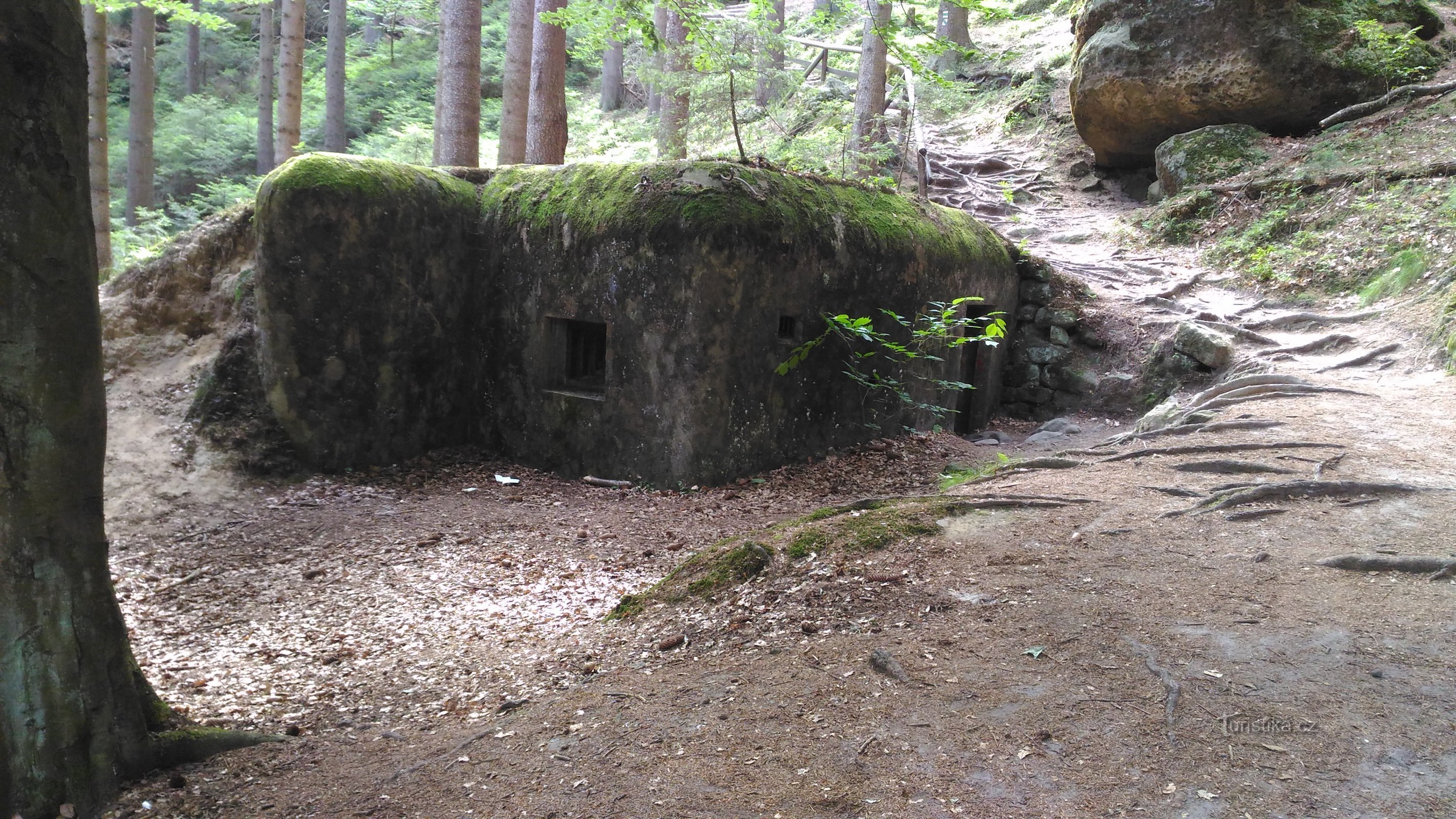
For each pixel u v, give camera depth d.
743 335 7.92
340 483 8.02
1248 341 9.44
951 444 9.34
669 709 3.28
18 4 2.62
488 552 6.40
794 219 8.07
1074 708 2.97
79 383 2.89
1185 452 5.72
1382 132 11.85
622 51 23.86
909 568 4.21
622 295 8.05
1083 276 11.70
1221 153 13.03
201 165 20.81
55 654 2.92
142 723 3.22
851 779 2.70
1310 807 2.41
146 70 15.68
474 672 4.20
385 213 8.15
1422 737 2.67
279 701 4.06
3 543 2.78
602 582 5.71
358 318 8.13
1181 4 13.41
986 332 8.42
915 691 3.17
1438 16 13.17
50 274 2.78
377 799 2.95
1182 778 2.57
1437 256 9.03
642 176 8.14
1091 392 10.42
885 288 8.92
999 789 2.60
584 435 8.41
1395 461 5.19
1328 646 3.23
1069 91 16.38
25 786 2.87
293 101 13.34
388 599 5.55
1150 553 4.20
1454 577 3.67
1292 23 12.70
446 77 10.97
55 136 2.75
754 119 14.46
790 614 3.95
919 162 13.69
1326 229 10.87
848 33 22.36
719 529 6.82
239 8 26.53
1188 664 3.18
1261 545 4.20
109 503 7.15
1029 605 3.74
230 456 7.81
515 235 8.72
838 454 8.77
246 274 8.57
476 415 9.12
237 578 6.02
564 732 3.22
